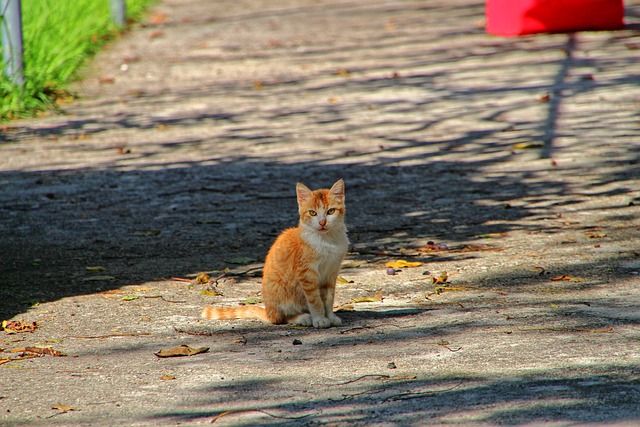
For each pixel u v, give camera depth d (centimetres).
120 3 3344
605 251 1051
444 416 586
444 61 2414
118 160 1648
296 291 855
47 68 2241
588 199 1297
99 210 1352
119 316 895
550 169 1469
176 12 3919
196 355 764
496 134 1708
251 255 1117
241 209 1332
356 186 1430
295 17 3519
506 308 855
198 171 1554
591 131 1681
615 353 696
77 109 2100
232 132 1827
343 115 1920
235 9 3928
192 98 2166
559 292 904
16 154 1716
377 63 2448
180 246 1168
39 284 1020
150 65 2612
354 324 838
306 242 835
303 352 757
